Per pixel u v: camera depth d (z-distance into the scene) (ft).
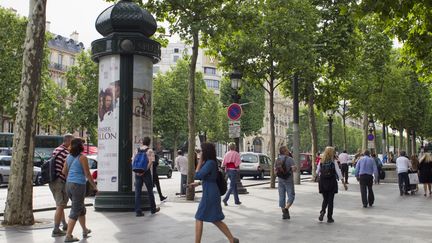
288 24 70.33
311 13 74.95
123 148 43.73
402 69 127.75
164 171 116.57
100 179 44.06
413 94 147.64
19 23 140.36
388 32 41.73
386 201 55.26
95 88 184.75
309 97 94.94
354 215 41.78
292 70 75.15
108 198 43.21
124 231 31.91
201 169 25.20
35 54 35.50
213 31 50.93
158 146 219.00
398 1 29.27
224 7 53.98
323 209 37.73
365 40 110.73
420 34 39.27
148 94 45.68
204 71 314.35
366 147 123.54
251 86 80.33
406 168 65.05
